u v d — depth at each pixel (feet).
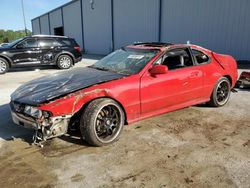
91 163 10.80
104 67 15.42
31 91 12.49
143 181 9.54
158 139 13.01
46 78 14.44
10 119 16.22
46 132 11.24
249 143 12.54
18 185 9.39
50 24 124.88
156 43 17.19
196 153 11.55
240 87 23.94
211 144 12.43
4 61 36.27
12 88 26.17
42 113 11.04
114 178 9.75
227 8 40.42
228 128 14.38
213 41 43.34
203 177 9.75
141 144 12.46
